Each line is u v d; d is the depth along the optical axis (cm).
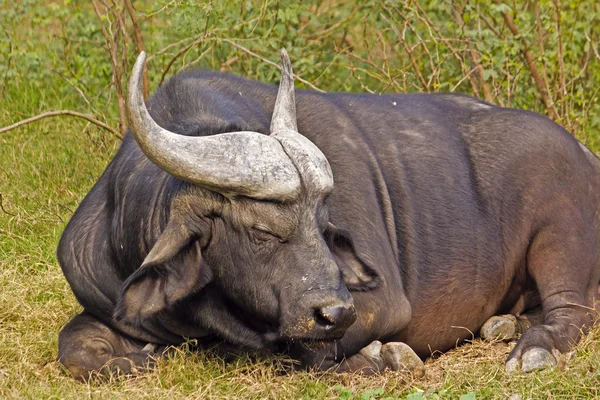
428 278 2375
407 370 2162
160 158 1853
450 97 2691
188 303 2064
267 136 1909
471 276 2428
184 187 1948
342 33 4194
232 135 1897
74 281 2261
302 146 1911
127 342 2236
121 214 2138
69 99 3803
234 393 2030
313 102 2405
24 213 2991
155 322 2150
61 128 3594
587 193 2558
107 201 2256
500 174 2523
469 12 3669
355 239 2209
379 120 2483
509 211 2506
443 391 2011
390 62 3975
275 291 1900
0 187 3142
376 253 2233
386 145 2441
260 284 1914
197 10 3406
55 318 2439
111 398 1944
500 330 2434
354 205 2252
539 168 2523
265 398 1980
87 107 3756
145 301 1934
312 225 1895
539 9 3800
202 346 2195
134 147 2231
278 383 2062
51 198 3086
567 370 2086
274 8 3794
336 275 1875
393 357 2195
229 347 2162
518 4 3756
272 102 2364
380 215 2312
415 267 2361
